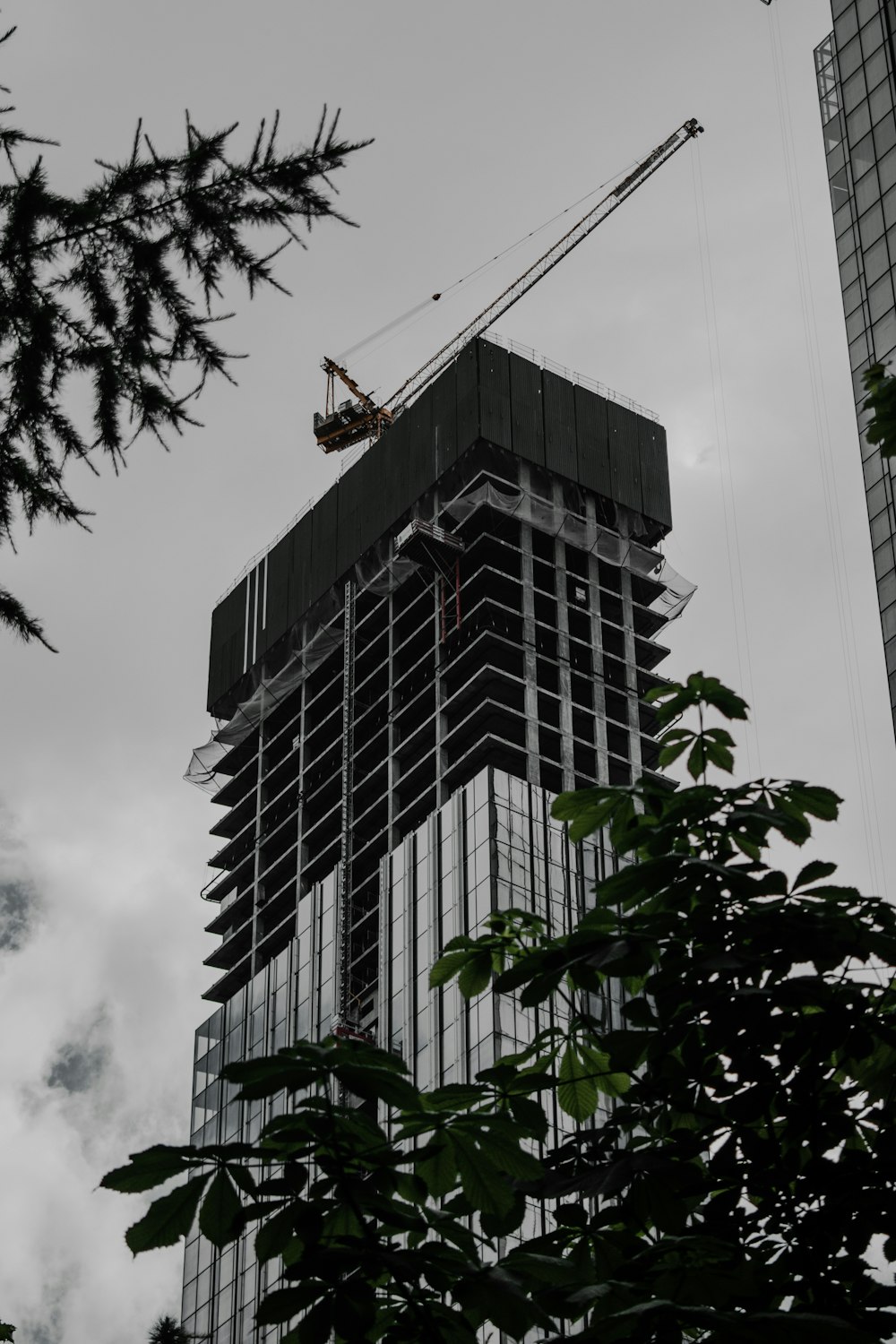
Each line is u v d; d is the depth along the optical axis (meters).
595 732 188.62
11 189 15.33
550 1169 16.33
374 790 197.25
